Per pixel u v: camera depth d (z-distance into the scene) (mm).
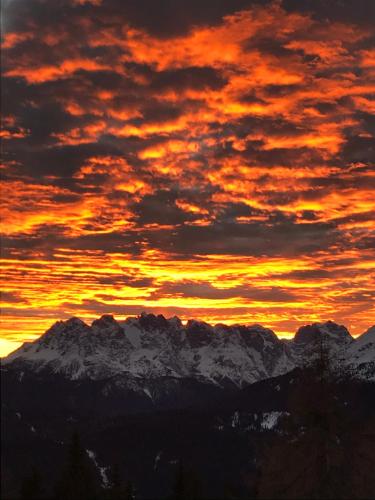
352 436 76438
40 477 138625
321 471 76250
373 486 75375
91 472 140000
